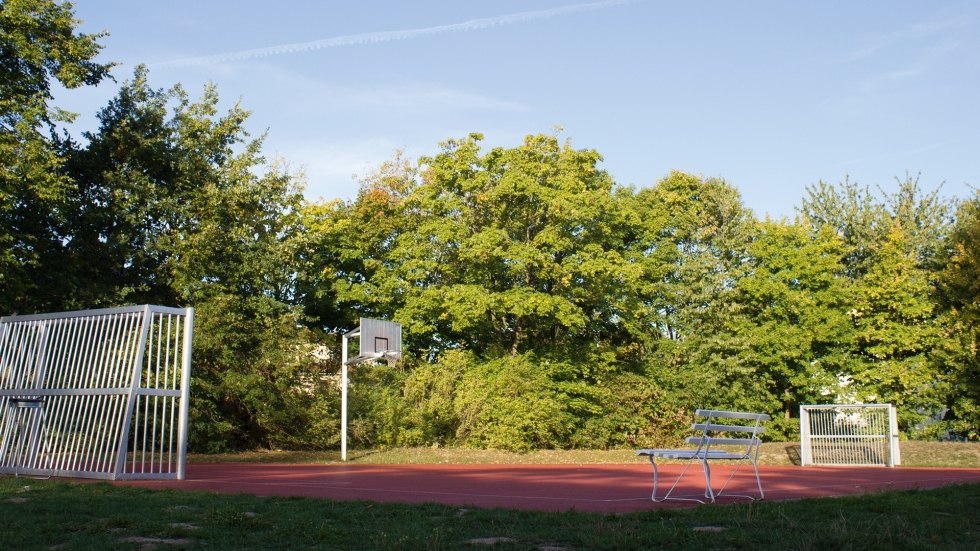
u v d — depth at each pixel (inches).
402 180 1558.8
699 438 407.5
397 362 1202.0
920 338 1291.8
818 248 1374.3
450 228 1213.7
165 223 1119.0
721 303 1382.9
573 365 1259.8
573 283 1239.5
